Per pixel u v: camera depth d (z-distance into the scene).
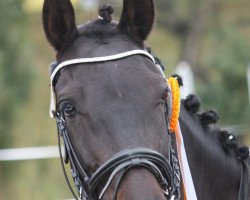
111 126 6.05
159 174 5.95
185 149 7.27
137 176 5.85
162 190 5.96
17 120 25.22
